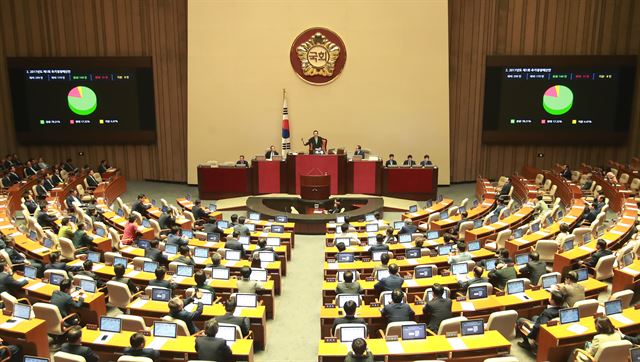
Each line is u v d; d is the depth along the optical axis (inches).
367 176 791.1
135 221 571.8
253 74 874.1
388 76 872.3
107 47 906.1
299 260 566.6
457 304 353.1
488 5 880.9
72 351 273.4
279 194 795.4
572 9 882.8
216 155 898.7
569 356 307.7
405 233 544.7
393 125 885.2
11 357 307.9
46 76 892.6
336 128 884.6
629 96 882.8
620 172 860.0
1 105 925.2
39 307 337.4
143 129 916.6
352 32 862.5
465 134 917.2
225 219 716.7
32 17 900.6
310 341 379.9
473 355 289.3
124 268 394.0
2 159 934.4
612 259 436.1
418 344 291.4
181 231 554.3
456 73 896.3
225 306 323.3
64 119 906.1
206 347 274.5
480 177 855.7
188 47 872.9
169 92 909.8
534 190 756.0
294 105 879.7
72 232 505.4
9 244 506.9
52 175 807.1
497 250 515.2
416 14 858.8
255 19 861.2
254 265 446.0
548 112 889.5
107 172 872.9
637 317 323.6
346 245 524.4
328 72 866.8
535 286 388.2
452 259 440.5
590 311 331.3
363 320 311.3
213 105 885.2
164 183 940.0
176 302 316.8
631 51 888.3
